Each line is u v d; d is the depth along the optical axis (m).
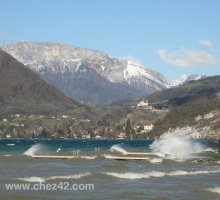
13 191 52.06
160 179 69.94
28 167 86.06
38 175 69.94
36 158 111.19
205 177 75.62
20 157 110.56
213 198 52.56
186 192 56.38
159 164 103.00
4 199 46.75
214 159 115.38
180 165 101.50
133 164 101.00
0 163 93.38
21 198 48.03
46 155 120.94
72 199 49.03
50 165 92.81
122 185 61.28
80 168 86.38
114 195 52.53
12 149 199.12
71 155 122.06
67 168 86.00
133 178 69.44
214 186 63.75
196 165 102.62
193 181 69.00
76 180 63.69
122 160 113.69
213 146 168.75
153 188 59.47
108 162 102.69
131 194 53.56
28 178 62.50
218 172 84.75
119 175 71.06
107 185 60.59
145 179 69.00
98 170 82.56
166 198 51.41
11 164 92.31
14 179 60.91
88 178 66.44
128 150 172.12
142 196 52.53
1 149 197.75
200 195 54.22
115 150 167.75
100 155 125.75
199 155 126.50
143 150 172.50
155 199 50.62
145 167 93.25
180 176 75.56
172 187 61.00
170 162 109.12
